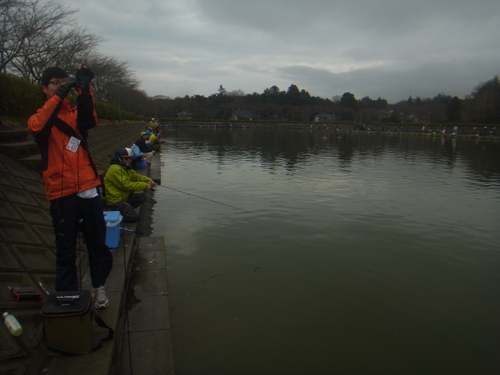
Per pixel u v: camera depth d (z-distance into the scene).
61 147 2.71
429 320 4.50
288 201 9.98
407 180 13.91
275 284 5.26
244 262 5.97
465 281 5.55
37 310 3.01
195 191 11.11
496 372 3.63
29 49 14.53
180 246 6.57
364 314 4.58
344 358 3.76
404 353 3.87
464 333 4.26
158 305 4.18
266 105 90.31
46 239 4.40
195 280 5.29
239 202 9.80
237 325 4.23
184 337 3.97
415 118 83.81
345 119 91.12
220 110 89.06
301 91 104.81
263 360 3.67
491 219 8.70
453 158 22.81
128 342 3.49
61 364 2.49
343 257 6.29
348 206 9.61
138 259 5.38
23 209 4.79
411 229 7.86
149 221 7.94
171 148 26.61
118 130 20.53
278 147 29.52
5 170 5.44
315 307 4.69
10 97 8.26
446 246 6.92
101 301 3.24
